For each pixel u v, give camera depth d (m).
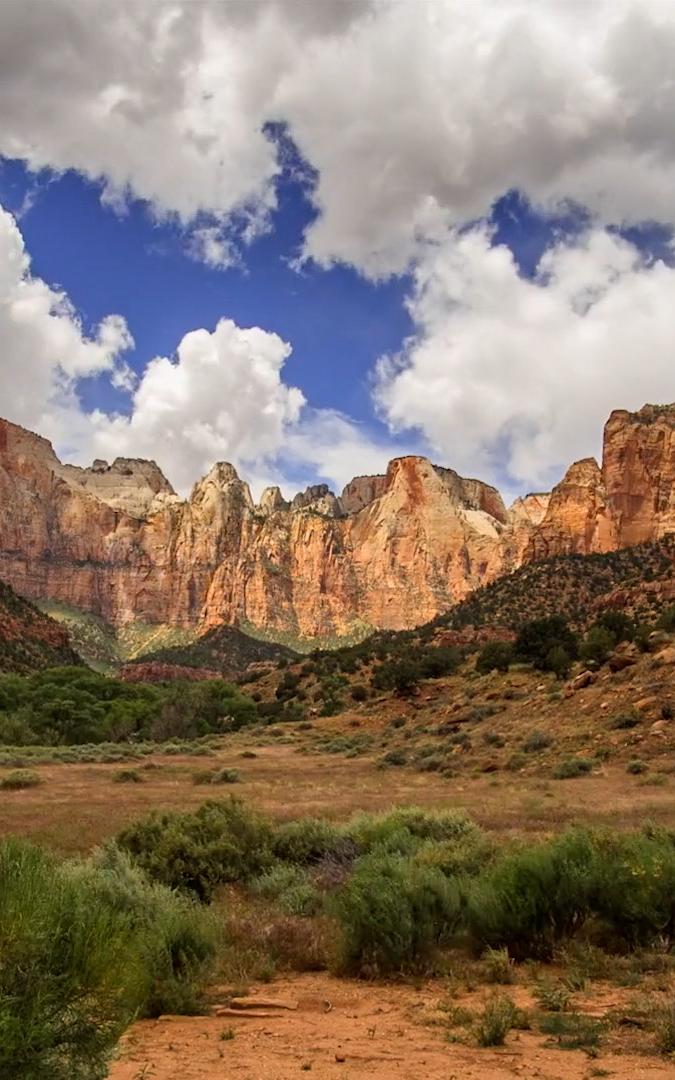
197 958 9.14
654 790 31.45
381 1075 5.76
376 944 9.98
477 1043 6.75
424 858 13.92
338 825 19.97
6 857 4.72
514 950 10.50
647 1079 5.66
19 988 4.11
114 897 9.52
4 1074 3.92
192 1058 6.31
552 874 10.75
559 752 42.22
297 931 11.05
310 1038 7.03
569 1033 7.04
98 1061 4.33
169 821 17.27
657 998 7.90
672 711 42.56
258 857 16.39
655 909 10.55
